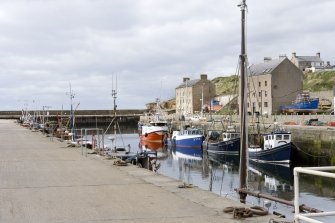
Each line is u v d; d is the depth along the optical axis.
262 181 27.78
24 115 99.88
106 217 7.03
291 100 68.88
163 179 11.31
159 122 58.97
